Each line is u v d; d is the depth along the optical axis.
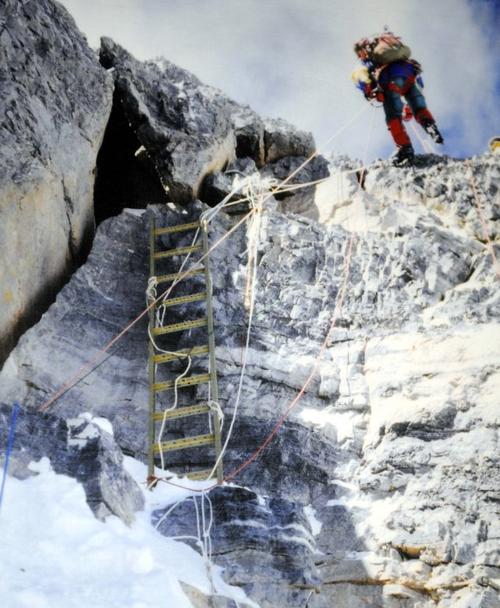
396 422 11.87
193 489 11.09
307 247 13.83
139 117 14.93
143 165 15.40
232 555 10.02
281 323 12.98
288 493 11.49
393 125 15.09
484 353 12.18
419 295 13.26
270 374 12.45
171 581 8.74
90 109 13.74
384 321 13.04
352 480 11.72
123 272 13.47
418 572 10.65
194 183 14.57
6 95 12.32
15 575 8.16
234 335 12.72
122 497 9.91
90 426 10.09
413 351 12.59
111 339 12.66
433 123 14.94
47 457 9.75
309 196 15.58
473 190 14.90
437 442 11.61
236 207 14.53
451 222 14.76
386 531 11.02
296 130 16.50
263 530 10.20
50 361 12.05
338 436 12.11
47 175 12.45
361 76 15.16
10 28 12.88
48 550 8.69
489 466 11.16
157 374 12.50
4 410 9.95
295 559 10.01
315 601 10.31
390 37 15.05
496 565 10.44
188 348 12.61
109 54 15.41
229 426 11.99
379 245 13.92
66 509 9.20
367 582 10.77
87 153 13.70
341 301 13.29
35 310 12.56
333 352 12.84
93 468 9.69
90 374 12.22
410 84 15.09
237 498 10.47
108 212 15.48
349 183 15.29
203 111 15.37
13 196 11.89
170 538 10.19
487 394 11.82
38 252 12.57
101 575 8.66
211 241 13.82
